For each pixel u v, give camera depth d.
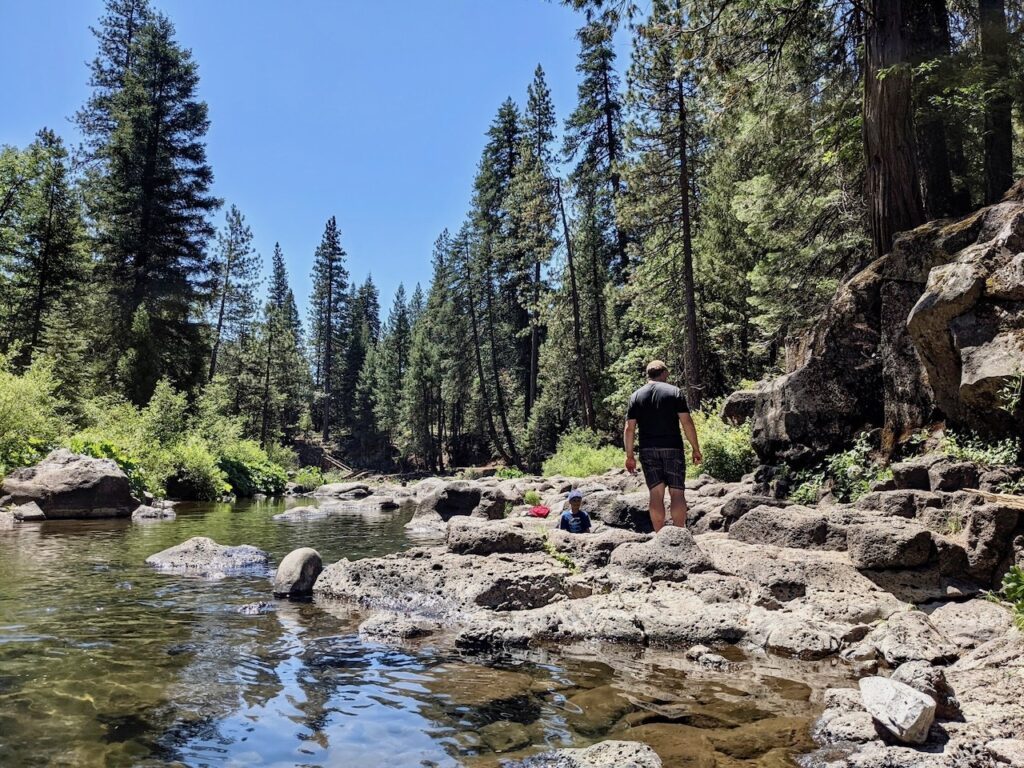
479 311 45.09
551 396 39.22
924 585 4.98
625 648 4.40
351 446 63.84
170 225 31.77
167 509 14.91
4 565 7.14
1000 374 5.99
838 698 3.20
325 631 4.67
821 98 12.85
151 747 2.67
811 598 4.99
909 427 7.76
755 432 10.10
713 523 8.07
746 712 3.19
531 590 5.57
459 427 57.62
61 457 13.96
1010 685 3.18
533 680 3.66
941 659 3.82
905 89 9.64
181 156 33.19
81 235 28.62
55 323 25.73
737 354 23.91
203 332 34.91
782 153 14.66
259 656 4.00
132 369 25.64
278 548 9.14
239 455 27.45
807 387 9.19
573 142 34.31
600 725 3.02
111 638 4.30
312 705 3.21
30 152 27.45
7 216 27.56
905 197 9.57
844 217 14.21
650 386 7.12
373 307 87.31
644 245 26.17
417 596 5.61
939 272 6.92
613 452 25.00
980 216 7.75
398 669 3.83
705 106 14.64
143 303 29.00
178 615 5.02
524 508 13.88
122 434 19.27
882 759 2.60
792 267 16.12
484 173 43.19
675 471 6.86
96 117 37.78
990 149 11.35
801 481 8.96
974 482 5.91
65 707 3.07
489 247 42.91
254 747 2.71
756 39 11.21
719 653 4.26
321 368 73.06
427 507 13.99
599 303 36.31
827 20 11.19
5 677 3.46
